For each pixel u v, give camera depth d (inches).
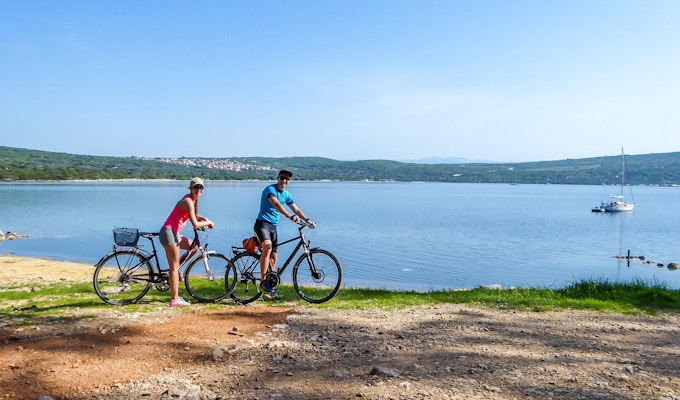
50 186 6988.2
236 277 323.3
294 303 321.7
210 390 161.6
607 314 298.0
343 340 224.8
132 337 219.3
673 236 1875.0
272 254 330.6
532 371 185.6
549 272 1015.6
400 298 345.4
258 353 201.6
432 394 159.5
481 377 177.5
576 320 280.4
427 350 212.1
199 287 333.4
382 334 238.2
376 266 1003.9
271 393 158.7
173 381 168.6
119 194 4665.4
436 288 773.3
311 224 331.3
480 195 6476.4
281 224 2016.5
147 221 1952.5
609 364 196.9
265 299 333.1
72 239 1386.6
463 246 1411.2
